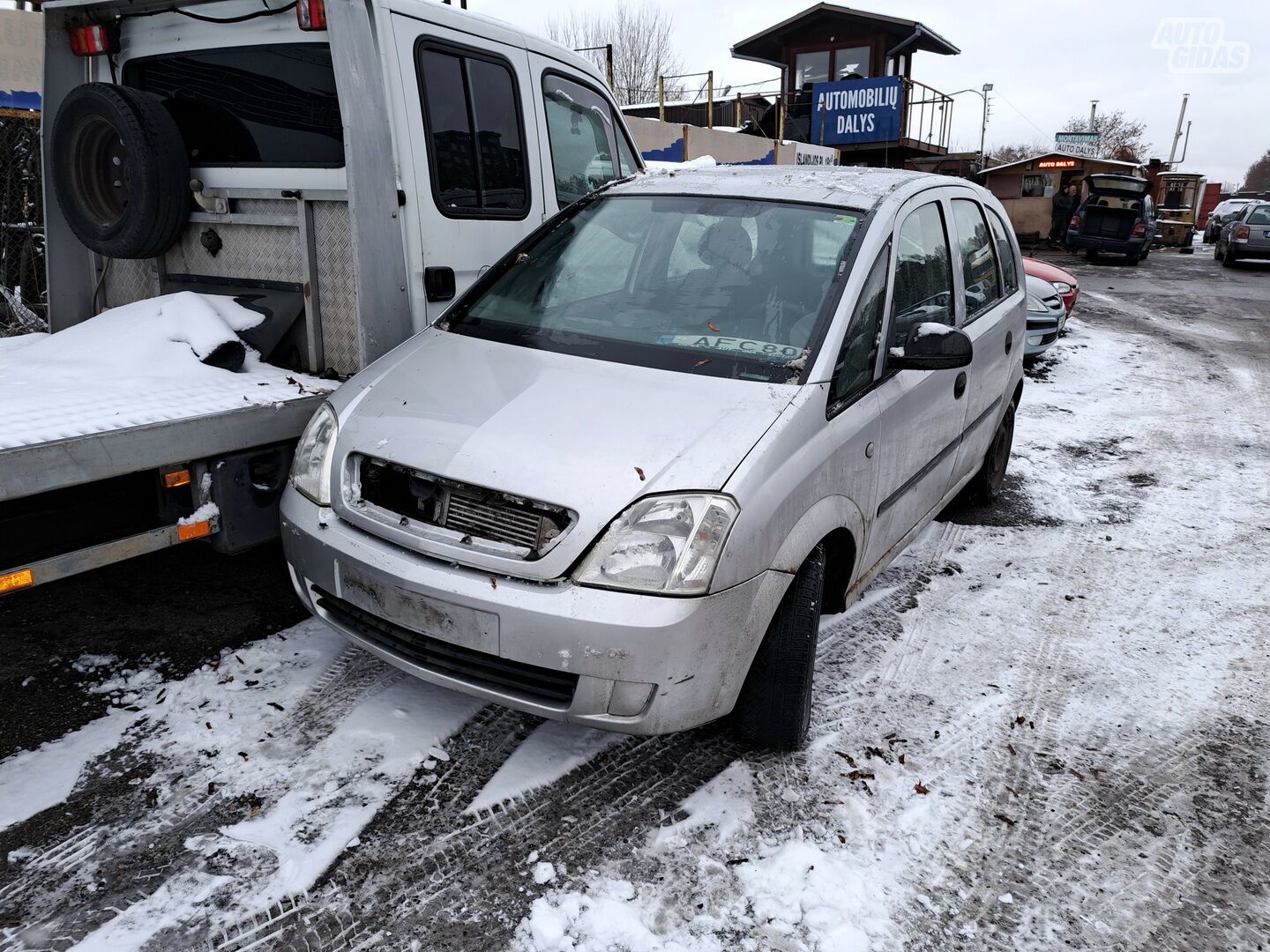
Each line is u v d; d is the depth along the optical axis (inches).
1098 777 114.6
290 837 95.5
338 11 124.6
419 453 100.5
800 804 105.3
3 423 102.2
